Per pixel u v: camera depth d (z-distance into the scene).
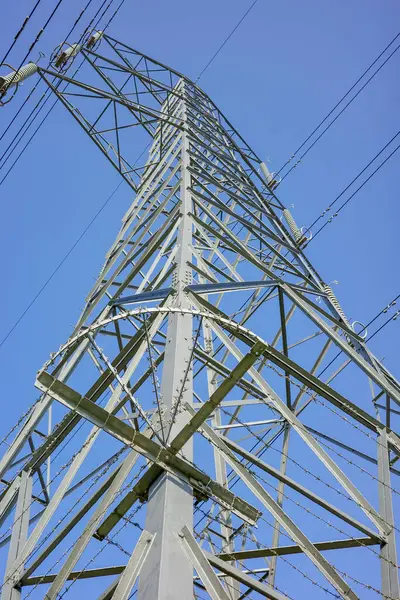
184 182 18.28
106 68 24.91
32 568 10.10
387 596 9.70
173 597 6.93
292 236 22.25
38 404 12.36
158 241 15.94
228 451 9.84
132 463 9.54
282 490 15.97
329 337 15.27
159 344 17.02
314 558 9.26
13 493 12.53
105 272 16.88
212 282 14.28
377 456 12.91
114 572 10.40
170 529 7.70
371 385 16.08
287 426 16.56
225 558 10.17
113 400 10.87
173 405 9.73
